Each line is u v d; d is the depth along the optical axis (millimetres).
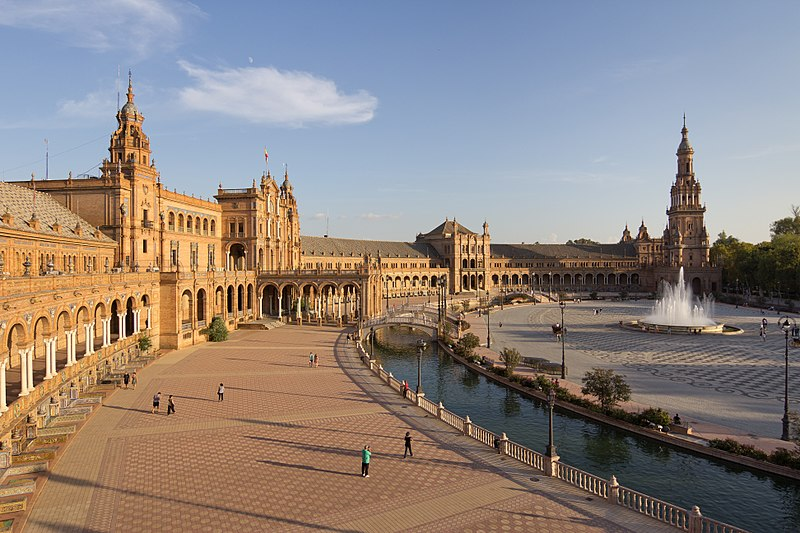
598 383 44844
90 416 41781
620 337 89938
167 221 87125
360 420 41688
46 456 32031
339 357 68750
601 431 43062
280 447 35562
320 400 47531
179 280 74875
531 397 53969
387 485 29391
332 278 106062
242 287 102312
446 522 25078
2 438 32375
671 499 31078
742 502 30641
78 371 47688
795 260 137000
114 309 71062
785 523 28328
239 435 38000
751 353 73312
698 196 194375
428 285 192875
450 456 33875
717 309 138500
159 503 27125
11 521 24094
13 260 51344
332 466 32188
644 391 52000
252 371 59781
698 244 194000
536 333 95438
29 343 37844
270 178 114250
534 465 32000
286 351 73188
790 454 33219
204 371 59625
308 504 27031
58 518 25438
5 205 55562
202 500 27484
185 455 33969
